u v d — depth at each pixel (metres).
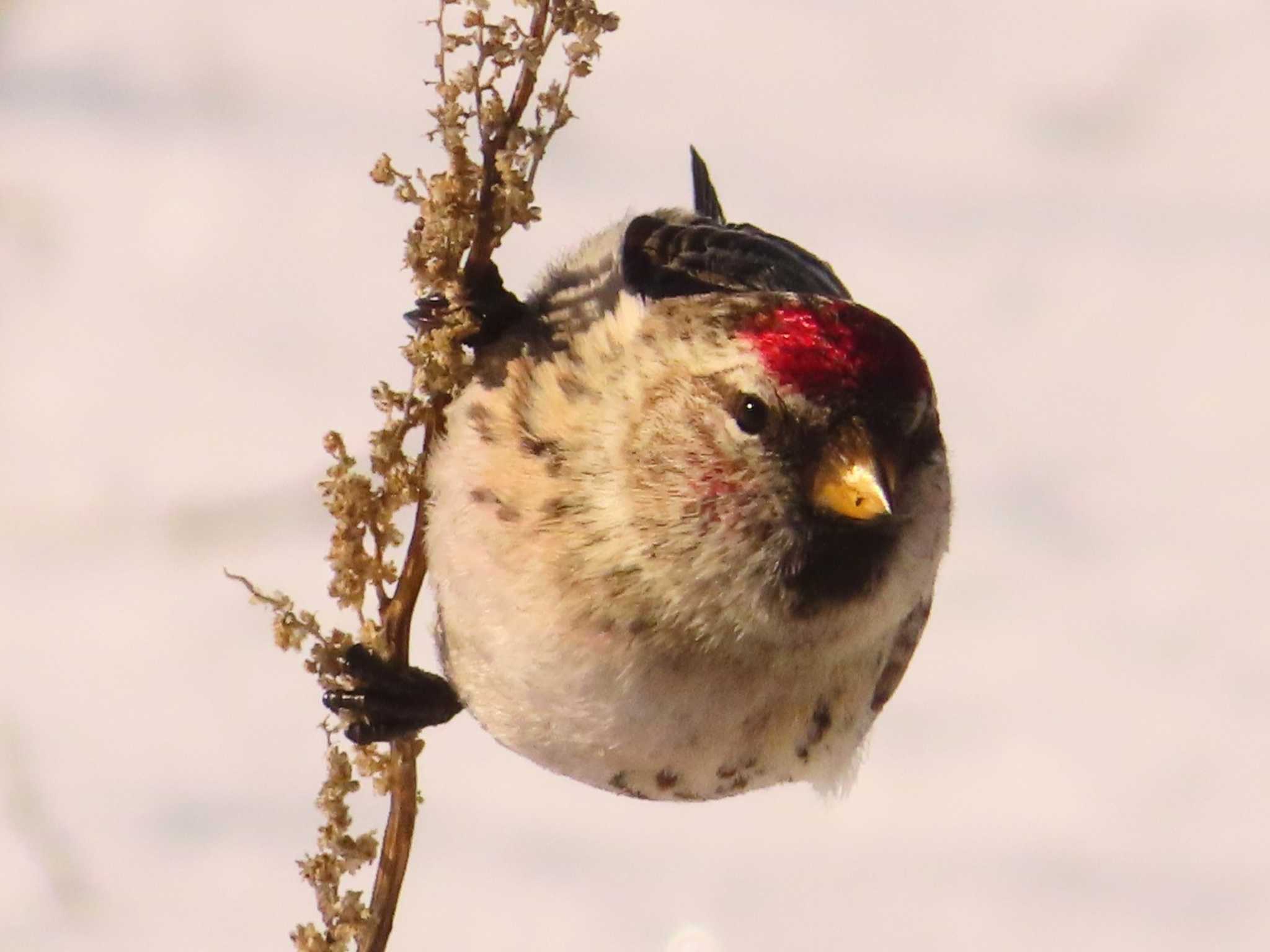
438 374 2.93
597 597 2.93
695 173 3.01
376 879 2.92
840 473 2.92
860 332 2.92
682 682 2.93
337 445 2.92
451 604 2.93
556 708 2.93
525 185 2.92
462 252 2.93
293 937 2.92
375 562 2.93
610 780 2.94
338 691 2.92
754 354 2.92
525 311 2.93
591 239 2.95
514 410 2.93
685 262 2.94
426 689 2.93
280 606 2.92
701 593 2.93
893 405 2.92
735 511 2.92
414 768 2.92
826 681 2.94
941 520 2.94
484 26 2.92
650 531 2.92
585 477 2.93
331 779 2.92
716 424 2.92
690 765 2.94
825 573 2.93
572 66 2.92
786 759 2.95
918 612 2.95
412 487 2.93
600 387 2.93
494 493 2.93
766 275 2.94
